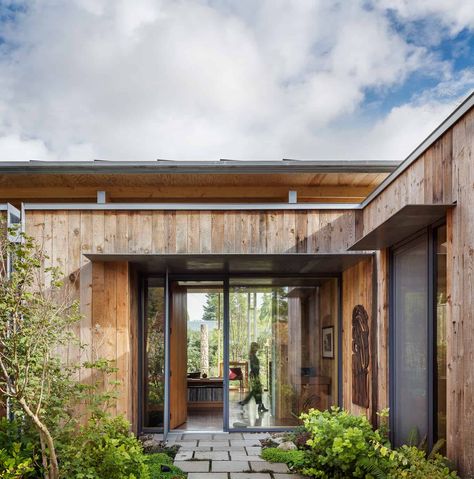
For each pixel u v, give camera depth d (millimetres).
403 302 5355
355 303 6793
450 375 3867
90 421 4770
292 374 7504
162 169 7406
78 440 4465
